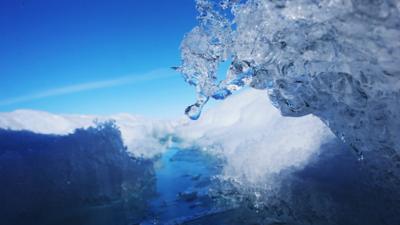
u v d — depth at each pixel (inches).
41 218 209.8
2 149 253.1
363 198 131.6
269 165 193.5
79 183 247.9
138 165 310.7
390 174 120.0
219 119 456.1
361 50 86.8
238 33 111.4
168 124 578.9
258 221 167.0
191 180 280.1
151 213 206.1
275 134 220.2
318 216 145.3
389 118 101.1
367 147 119.4
